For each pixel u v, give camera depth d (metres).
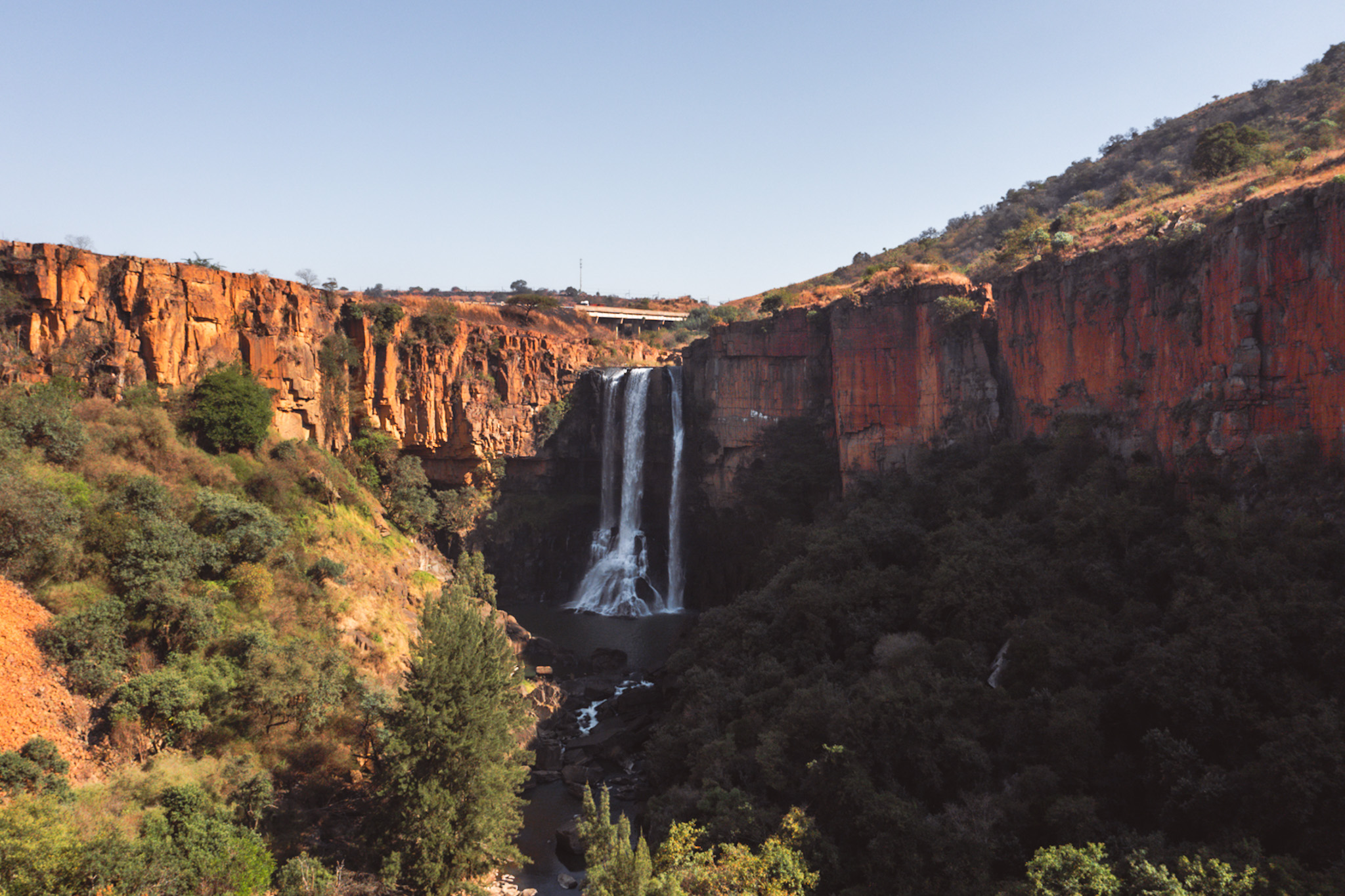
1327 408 30.27
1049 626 31.73
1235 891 18.59
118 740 27.86
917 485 49.50
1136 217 45.91
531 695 47.34
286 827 28.20
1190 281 37.06
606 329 107.19
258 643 33.16
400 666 42.38
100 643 29.88
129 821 23.52
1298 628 25.67
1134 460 39.44
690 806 30.47
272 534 40.09
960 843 23.88
